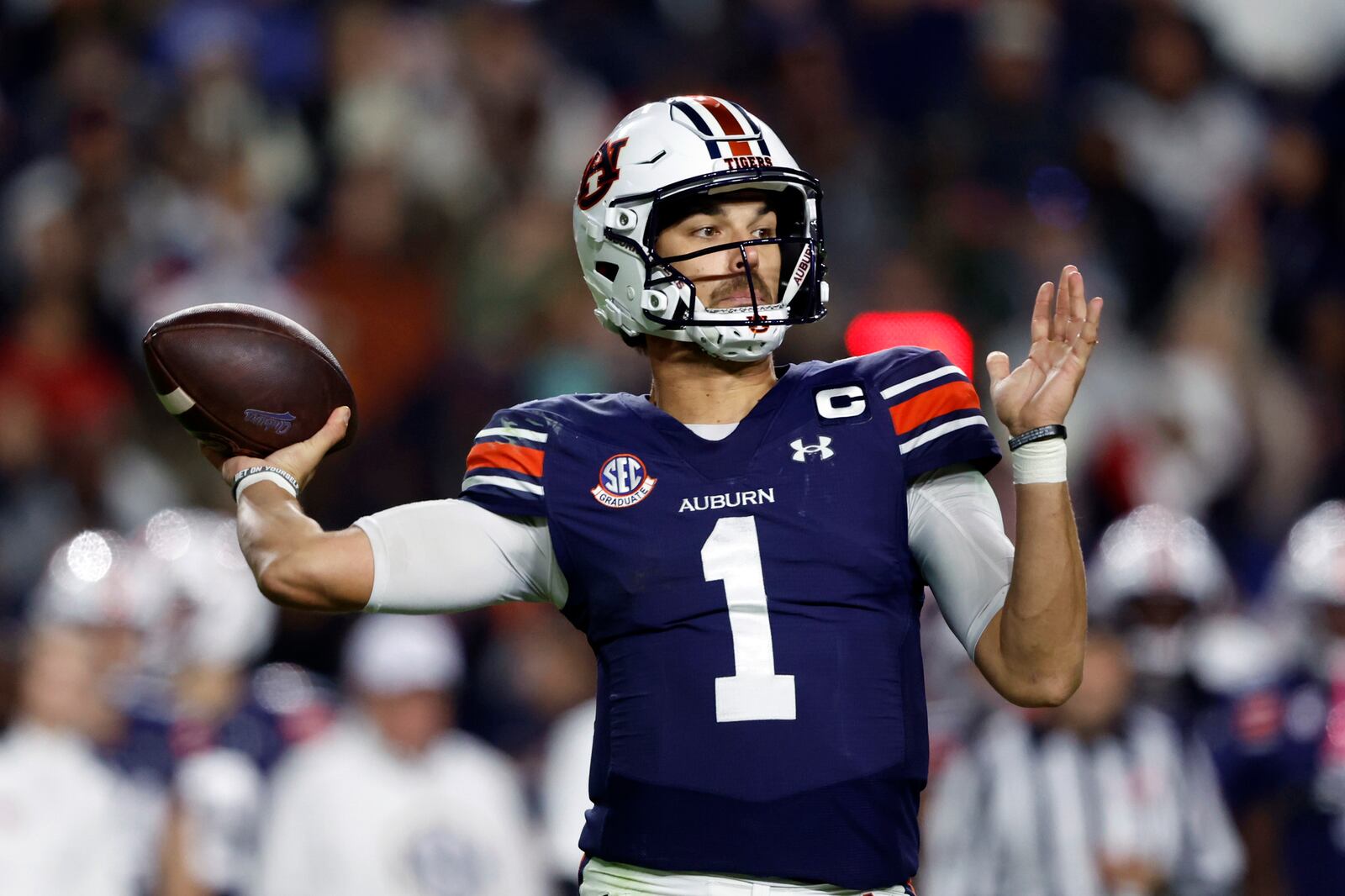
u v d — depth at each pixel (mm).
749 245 8617
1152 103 33594
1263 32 36750
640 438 8570
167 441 26125
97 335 26875
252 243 28531
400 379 27828
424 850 17297
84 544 17578
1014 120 31859
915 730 8297
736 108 8953
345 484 25453
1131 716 17922
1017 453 8141
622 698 8312
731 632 8141
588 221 9055
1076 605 8000
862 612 8242
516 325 28062
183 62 30062
